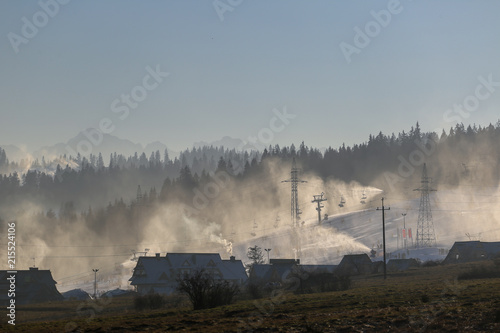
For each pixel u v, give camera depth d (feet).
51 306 256.93
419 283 230.48
